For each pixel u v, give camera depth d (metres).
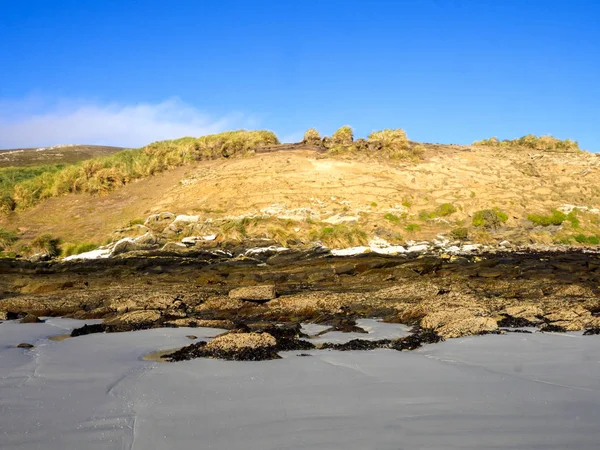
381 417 5.82
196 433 5.51
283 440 5.30
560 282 15.64
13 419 5.94
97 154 65.56
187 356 8.55
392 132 36.81
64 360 8.55
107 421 5.85
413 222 27.69
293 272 18.23
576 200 30.73
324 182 31.09
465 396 6.43
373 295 14.22
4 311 13.12
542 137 40.28
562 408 5.98
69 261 21.84
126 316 11.91
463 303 12.32
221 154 36.47
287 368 7.77
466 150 37.72
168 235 26.25
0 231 29.25
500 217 28.22
